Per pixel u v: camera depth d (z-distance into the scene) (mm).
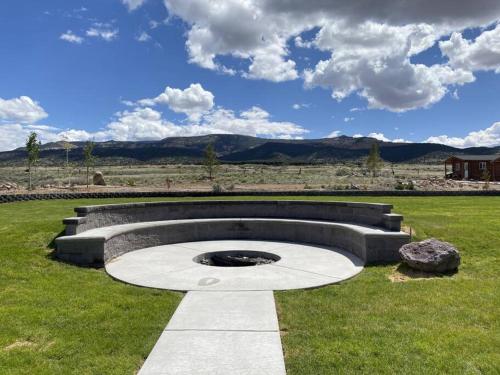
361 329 4098
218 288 5625
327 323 4297
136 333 4074
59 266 6711
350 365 3367
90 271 6625
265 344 3807
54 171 61500
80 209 7965
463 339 3799
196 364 3424
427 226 9000
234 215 11227
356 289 5547
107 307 4816
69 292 5402
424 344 3701
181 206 10852
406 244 6855
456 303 4848
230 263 8586
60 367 3379
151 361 3484
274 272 6539
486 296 5082
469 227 8781
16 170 65500
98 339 3926
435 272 6289
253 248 8820
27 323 4285
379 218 8734
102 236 7086
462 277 6109
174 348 3738
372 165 45562
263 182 37594
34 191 23922
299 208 10938
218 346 3771
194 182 37000
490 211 12430
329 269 6742
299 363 3432
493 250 7320
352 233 8164
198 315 4562
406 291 5387
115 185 31969
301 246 9039
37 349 3717
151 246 9023
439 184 30547
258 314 4582
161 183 35406
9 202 17281
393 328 4109
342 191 20969
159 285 5789
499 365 3303
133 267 6934
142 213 10094
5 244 7344
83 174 50531
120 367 3387
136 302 5039
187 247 8938
